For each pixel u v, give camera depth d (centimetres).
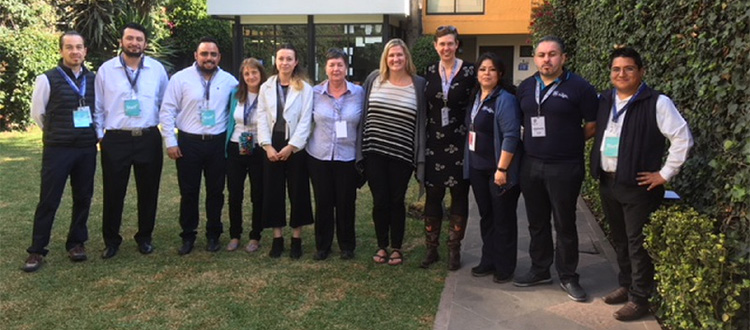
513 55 1878
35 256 484
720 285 295
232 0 1596
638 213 364
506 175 419
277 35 1645
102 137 500
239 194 528
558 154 395
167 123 503
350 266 491
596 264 490
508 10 1742
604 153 371
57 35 1435
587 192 711
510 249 446
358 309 405
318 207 500
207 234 539
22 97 1324
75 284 451
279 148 488
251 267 490
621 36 518
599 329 369
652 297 371
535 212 423
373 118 464
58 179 482
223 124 519
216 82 514
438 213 484
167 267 490
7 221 624
